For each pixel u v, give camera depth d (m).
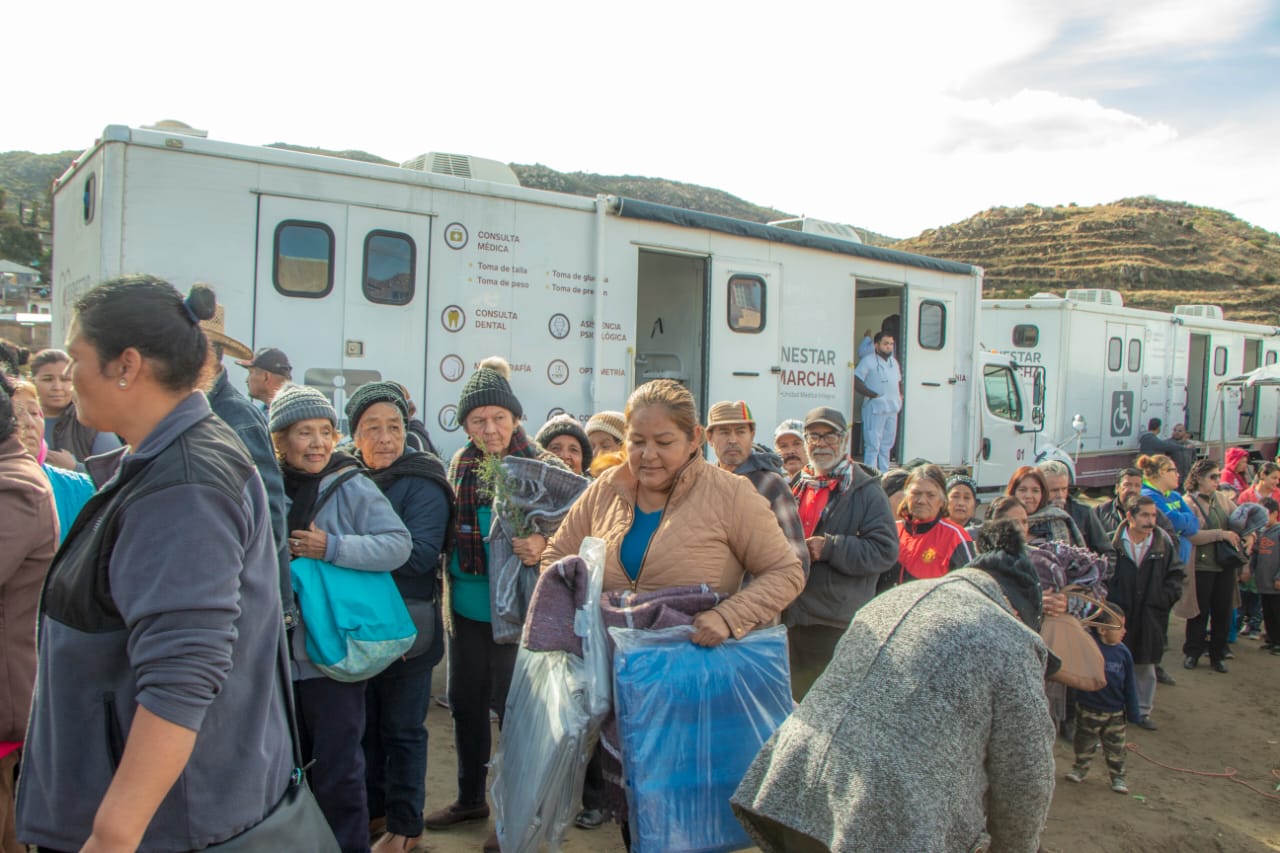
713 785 2.49
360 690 3.11
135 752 1.64
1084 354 15.41
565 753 2.51
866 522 4.39
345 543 3.02
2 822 2.70
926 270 9.59
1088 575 4.96
